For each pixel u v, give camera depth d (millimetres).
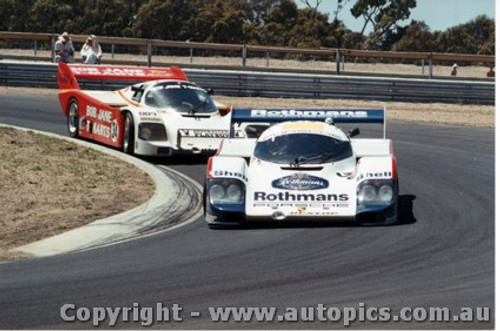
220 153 45531
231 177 42469
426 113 98562
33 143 66188
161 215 45562
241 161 43750
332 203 41594
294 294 31562
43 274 34688
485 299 30656
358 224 42219
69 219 45531
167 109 62031
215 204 41875
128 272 34844
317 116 49531
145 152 60438
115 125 63562
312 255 37094
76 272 34938
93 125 67000
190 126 60375
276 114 49812
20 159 60219
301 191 42156
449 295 31172
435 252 37344
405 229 41625
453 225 42562
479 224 42812
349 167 43906
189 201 49188
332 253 37344
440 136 78250
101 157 61562
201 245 39250
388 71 159125
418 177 56406
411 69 165375
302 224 42688
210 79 105938
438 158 64438
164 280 33562
